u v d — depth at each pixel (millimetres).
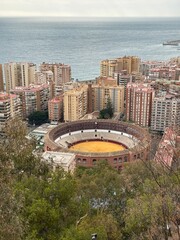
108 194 55875
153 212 32531
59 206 36188
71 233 32125
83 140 149500
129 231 44000
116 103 190375
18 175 42750
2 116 154750
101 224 41750
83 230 33969
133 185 60531
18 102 166750
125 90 193375
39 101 190125
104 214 47594
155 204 35625
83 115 185250
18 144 45750
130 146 138375
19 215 29344
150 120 167125
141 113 167125
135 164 69438
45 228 32969
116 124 155125
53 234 32625
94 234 32969
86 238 32969
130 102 171375
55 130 143875
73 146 142625
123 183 59531
